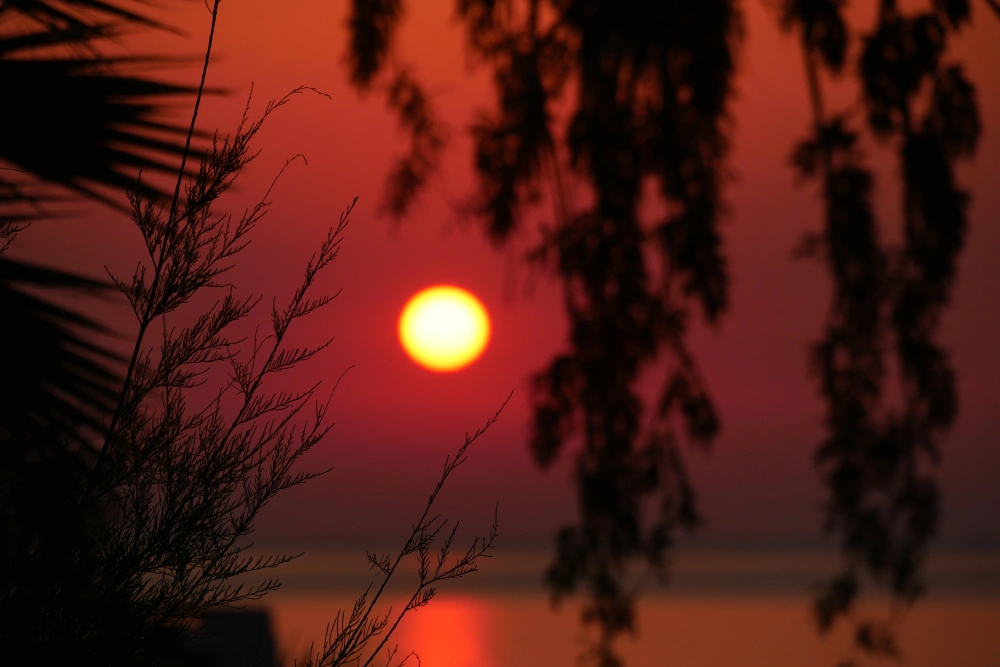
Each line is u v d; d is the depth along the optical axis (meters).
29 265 8.11
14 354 8.11
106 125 8.53
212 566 5.23
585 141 14.57
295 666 5.25
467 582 191.38
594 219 14.48
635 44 15.04
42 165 8.51
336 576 193.50
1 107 8.41
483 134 15.24
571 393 14.23
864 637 13.64
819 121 14.25
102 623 5.03
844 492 14.06
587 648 13.81
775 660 86.31
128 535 5.25
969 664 80.50
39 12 8.88
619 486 14.00
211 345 5.57
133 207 5.82
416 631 99.12
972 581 186.50
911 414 14.02
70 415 8.22
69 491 5.64
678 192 14.63
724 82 14.64
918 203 13.95
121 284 5.57
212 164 5.90
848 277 14.20
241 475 5.36
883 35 13.72
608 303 14.32
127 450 5.43
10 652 4.89
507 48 15.72
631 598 13.90
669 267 14.72
